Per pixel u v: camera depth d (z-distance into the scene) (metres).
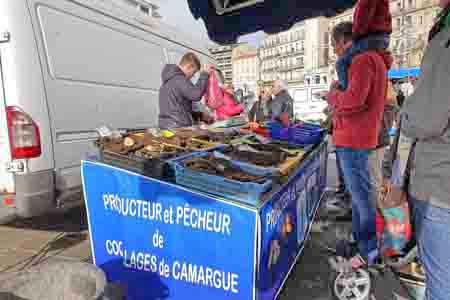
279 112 5.76
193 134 2.68
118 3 4.16
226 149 2.27
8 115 2.63
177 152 2.09
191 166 1.75
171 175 1.77
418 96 1.17
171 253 1.78
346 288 2.03
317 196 3.31
